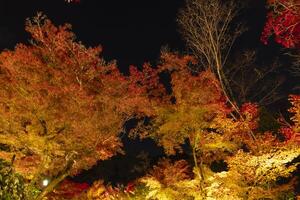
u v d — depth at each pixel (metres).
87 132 11.31
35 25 11.52
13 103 10.95
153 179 12.80
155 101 13.02
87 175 21.22
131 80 12.03
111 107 11.59
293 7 11.72
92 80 11.63
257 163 11.10
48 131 11.27
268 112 17.06
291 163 16.62
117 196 15.30
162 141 13.49
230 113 13.58
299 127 12.16
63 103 10.98
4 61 11.01
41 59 11.41
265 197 11.52
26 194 12.11
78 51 11.57
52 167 11.79
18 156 11.55
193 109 12.96
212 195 11.56
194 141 13.23
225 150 14.01
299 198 11.86
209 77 13.50
